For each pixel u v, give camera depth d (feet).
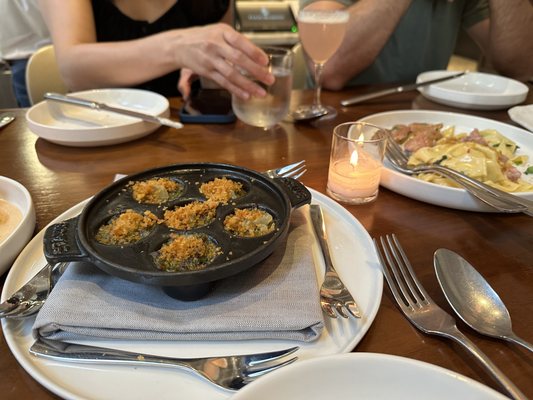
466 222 2.18
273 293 1.51
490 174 2.50
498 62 5.55
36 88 5.33
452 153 2.67
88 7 4.74
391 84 4.75
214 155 2.89
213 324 1.36
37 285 1.56
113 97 3.64
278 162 2.80
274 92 3.20
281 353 1.32
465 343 1.37
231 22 6.38
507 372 1.31
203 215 1.83
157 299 1.47
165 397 1.21
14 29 6.66
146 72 4.05
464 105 3.86
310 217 2.06
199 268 1.47
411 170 2.59
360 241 1.94
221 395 1.22
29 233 1.83
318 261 1.81
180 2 5.46
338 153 2.41
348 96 4.32
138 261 1.50
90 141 2.88
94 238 1.62
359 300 1.58
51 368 1.28
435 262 1.76
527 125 3.29
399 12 4.71
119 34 5.27
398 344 1.42
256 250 1.48
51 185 2.44
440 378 1.06
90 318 1.35
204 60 3.48
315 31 3.38
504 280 1.74
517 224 2.17
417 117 3.41
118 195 1.91
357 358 1.10
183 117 3.44
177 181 2.07
